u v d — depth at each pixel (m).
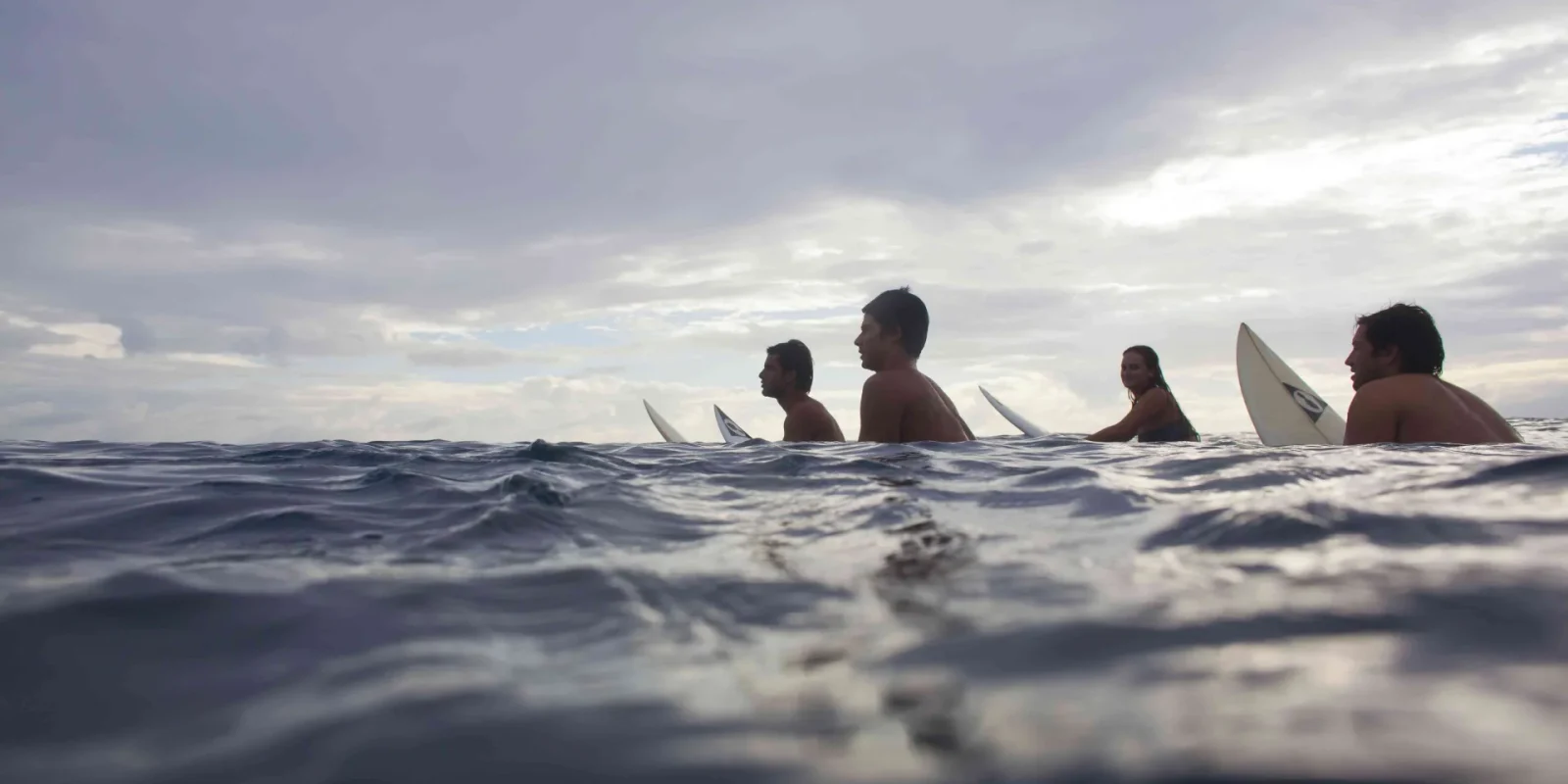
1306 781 0.70
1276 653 1.04
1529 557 1.55
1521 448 3.75
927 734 0.84
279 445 6.01
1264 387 6.93
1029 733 0.83
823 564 1.74
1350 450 3.85
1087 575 1.54
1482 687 0.90
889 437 5.16
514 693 1.01
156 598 1.49
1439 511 2.04
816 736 0.85
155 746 0.90
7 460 4.04
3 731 0.95
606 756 0.82
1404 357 4.53
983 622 1.24
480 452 5.05
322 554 1.92
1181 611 1.25
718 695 0.98
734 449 5.04
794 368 6.63
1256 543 1.77
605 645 1.21
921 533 2.09
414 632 1.28
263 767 0.84
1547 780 0.68
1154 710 0.87
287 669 1.12
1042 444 5.13
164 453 4.78
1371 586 1.35
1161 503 2.39
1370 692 0.89
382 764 0.82
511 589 1.56
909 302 5.45
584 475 3.34
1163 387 6.68
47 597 1.50
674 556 1.86
